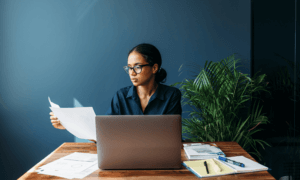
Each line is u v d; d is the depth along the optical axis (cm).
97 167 98
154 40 249
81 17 246
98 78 248
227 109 198
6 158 246
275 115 198
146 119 92
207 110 201
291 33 174
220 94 199
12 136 246
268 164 212
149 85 145
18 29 244
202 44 250
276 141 195
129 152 93
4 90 244
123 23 248
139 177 88
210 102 197
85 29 247
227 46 251
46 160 107
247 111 235
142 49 136
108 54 248
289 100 176
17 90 245
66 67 247
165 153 93
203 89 195
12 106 245
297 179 164
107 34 247
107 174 91
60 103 248
